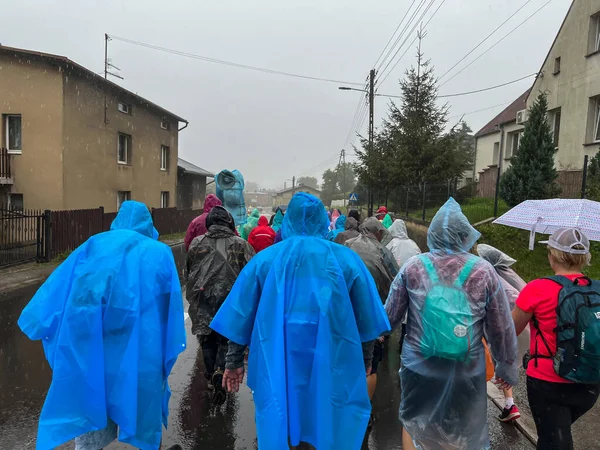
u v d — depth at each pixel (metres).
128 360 2.57
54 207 15.81
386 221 11.22
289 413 2.22
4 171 15.37
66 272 2.72
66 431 2.46
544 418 2.51
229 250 4.07
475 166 27.48
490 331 2.63
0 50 15.02
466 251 2.72
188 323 6.95
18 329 6.34
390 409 4.10
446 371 2.55
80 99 16.94
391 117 23.48
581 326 2.34
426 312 2.57
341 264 2.37
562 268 2.59
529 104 16.94
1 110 15.52
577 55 13.92
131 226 3.03
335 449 2.17
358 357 2.27
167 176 26.16
